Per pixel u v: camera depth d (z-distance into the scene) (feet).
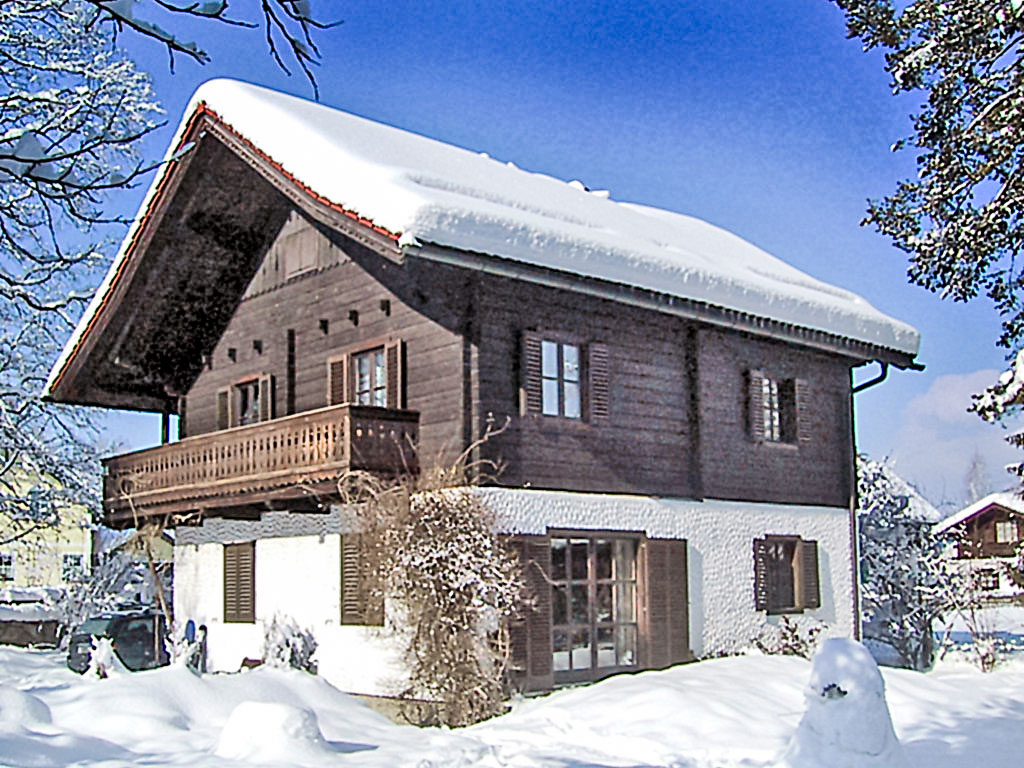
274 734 32.63
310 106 61.00
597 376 52.47
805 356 64.75
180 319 63.67
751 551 59.21
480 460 46.88
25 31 27.17
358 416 47.32
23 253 19.97
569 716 40.19
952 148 41.98
